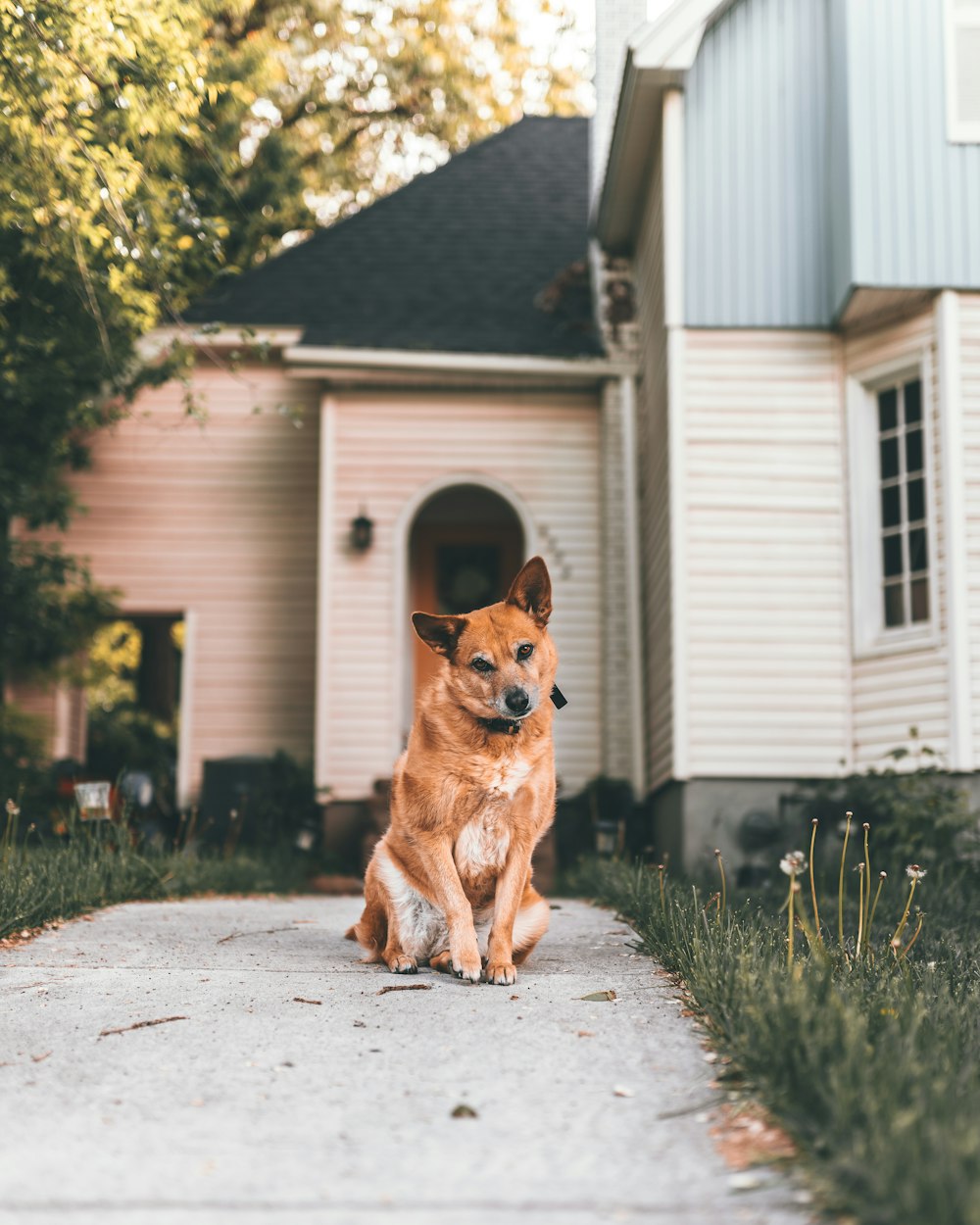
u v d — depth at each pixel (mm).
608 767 12781
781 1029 3441
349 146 22031
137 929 6348
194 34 9633
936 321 9719
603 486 13289
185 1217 2689
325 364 13055
